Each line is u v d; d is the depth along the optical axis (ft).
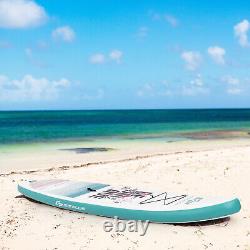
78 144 95.86
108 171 51.65
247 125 183.42
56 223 32.78
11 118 323.37
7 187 44.80
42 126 184.34
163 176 47.16
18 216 34.73
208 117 328.90
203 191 40.65
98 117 348.18
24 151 82.07
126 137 116.57
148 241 28.96
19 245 28.71
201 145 91.25
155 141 102.37
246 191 40.34
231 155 57.36
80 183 40.42
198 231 30.68
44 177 50.06
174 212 31.55
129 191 37.37
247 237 29.55
